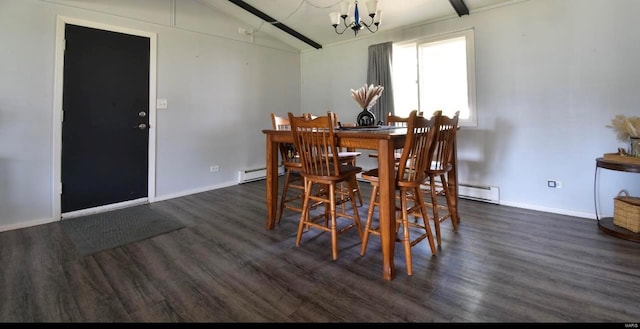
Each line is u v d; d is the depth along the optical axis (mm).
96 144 3209
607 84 2715
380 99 4203
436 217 2303
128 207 3402
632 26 2580
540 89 3057
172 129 3809
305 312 1518
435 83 3912
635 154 2359
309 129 2133
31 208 2840
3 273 1901
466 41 3506
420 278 1824
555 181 3037
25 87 2768
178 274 1901
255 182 4742
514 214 3018
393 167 1849
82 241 2428
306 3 3779
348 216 2357
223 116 4363
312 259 2102
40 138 2867
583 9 2791
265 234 2570
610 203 2768
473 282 1767
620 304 1526
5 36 2656
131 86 3426
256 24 4543
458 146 3637
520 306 1530
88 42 3098
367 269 1952
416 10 3541
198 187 4121
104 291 1707
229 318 1475
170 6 3703
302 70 5461
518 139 3223
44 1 2832
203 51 4070
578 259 2023
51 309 1542
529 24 3080
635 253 2098
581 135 2869
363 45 4555
